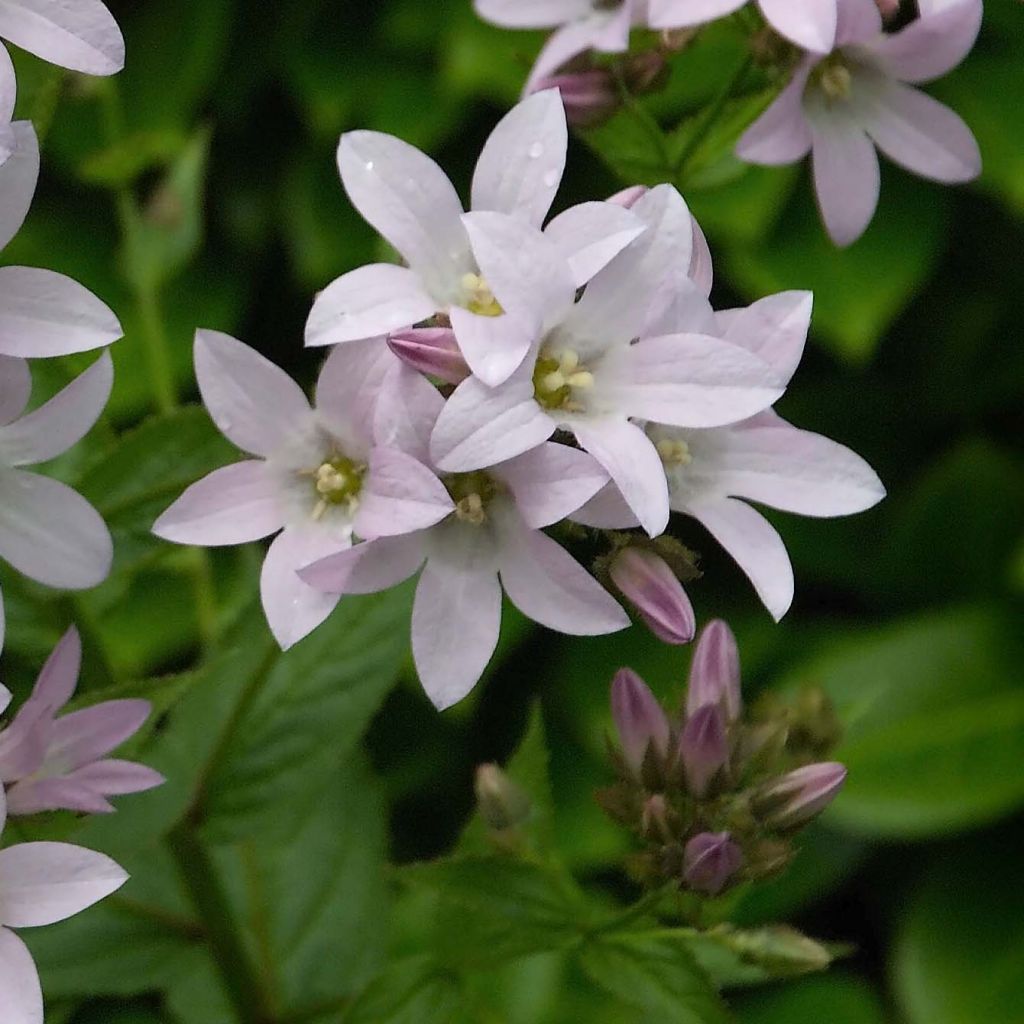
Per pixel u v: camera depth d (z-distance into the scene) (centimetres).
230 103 60
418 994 37
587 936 37
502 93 54
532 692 55
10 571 37
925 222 54
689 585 55
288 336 62
